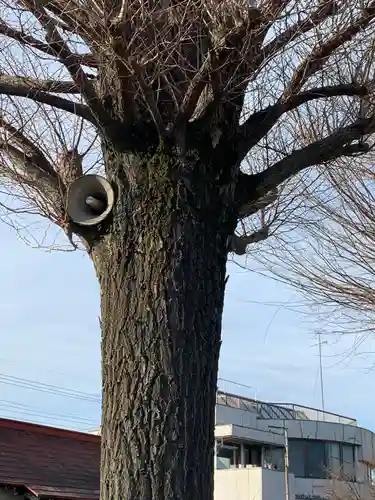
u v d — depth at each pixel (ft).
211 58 12.89
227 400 109.60
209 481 12.36
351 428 110.83
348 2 14.20
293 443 105.91
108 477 12.05
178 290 12.66
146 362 12.29
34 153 16.22
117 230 13.24
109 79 13.64
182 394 12.23
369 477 67.00
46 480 44.75
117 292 12.87
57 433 50.03
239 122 14.67
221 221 13.69
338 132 15.69
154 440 11.93
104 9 12.32
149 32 13.23
